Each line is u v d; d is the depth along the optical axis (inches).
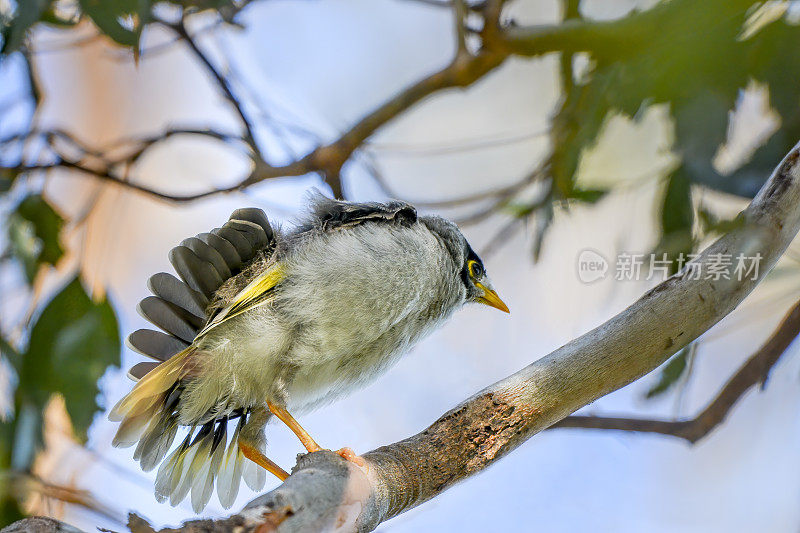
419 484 299.4
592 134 381.1
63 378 431.2
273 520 258.7
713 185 345.7
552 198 430.0
